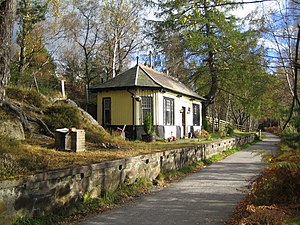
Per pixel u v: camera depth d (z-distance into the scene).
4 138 8.47
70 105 16.11
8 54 10.83
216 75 31.23
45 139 11.74
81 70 40.00
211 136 28.66
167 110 23.58
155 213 6.79
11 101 12.60
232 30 27.30
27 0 23.55
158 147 14.10
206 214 6.66
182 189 9.40
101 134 15.09
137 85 21.12
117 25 34.41
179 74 34.66
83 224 6.08
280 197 6.07
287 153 7.04
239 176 11.60
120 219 6.38
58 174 6.45
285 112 7.90
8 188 5.38
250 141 32.16
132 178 9.30
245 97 34.03
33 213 5.85
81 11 34.94
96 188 7.67
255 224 4.83
